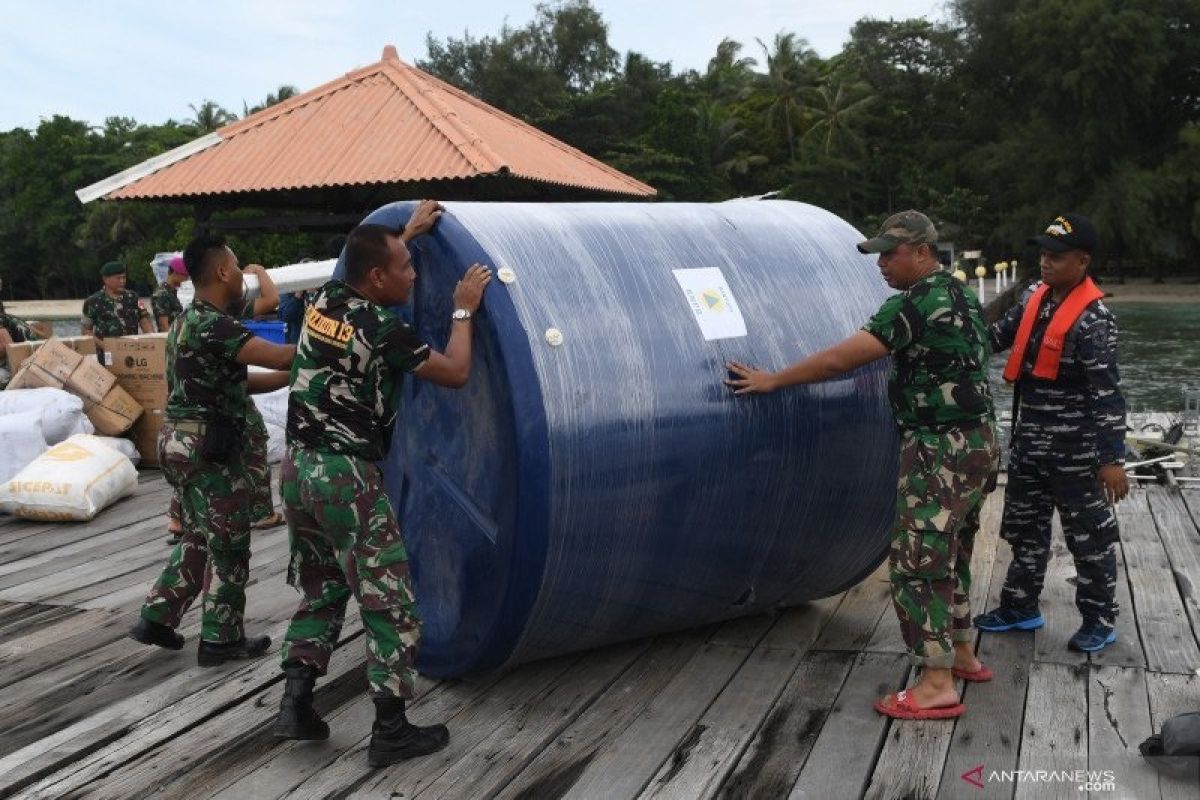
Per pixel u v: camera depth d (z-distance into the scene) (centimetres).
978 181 6506
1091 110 5878
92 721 409
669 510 393
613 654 459
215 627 460
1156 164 5928
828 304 441
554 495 364
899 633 478
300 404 353
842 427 426
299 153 1605
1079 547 441
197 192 1569
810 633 480
